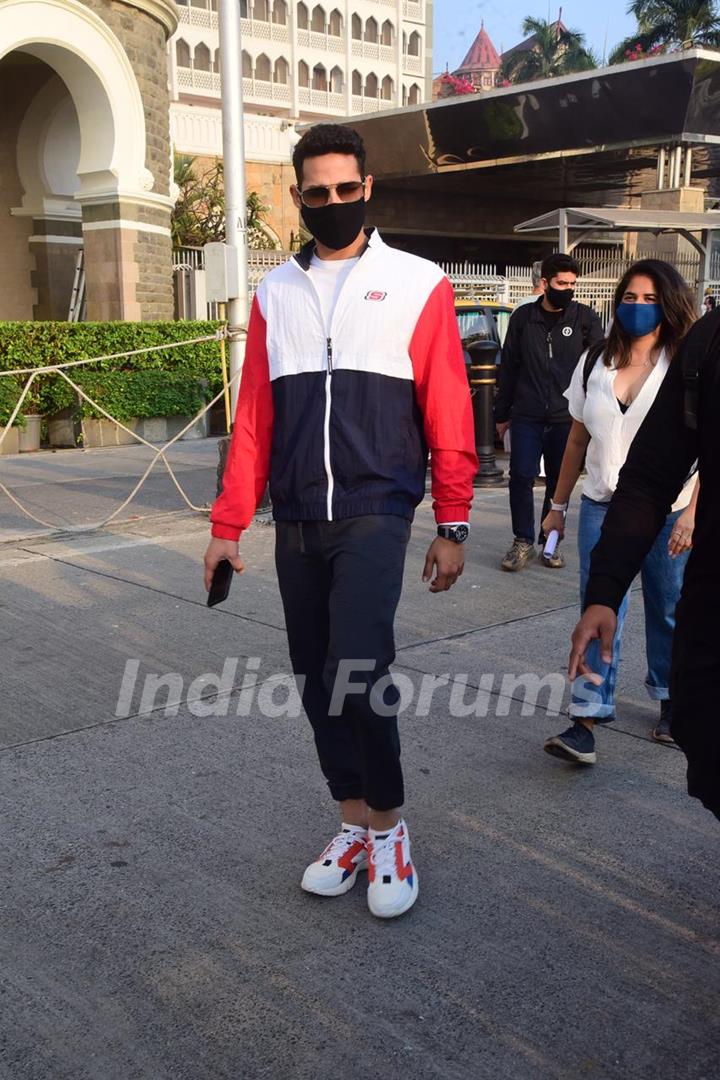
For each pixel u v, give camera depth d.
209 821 3.38
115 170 14.46
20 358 12.48
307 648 2.91
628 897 2.96
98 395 13.09
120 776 3.71
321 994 2.51
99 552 7.04
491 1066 2.26
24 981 2.56
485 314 11.73
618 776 3.75
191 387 13.92
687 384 2.06
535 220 16.12
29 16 13.31
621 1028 2.39
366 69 53.19
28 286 17.48
